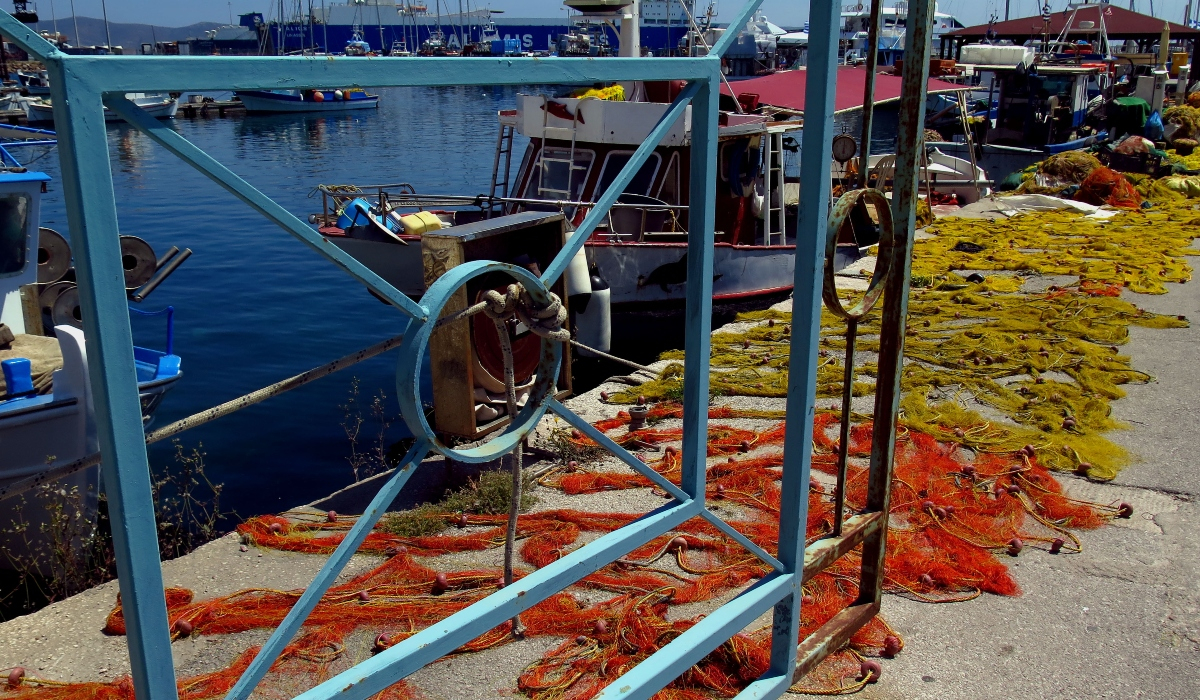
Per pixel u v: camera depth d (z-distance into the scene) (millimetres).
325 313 13719
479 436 5062
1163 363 7289
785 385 6863
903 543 4336
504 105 53688
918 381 6832
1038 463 5328
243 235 18875
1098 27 34875
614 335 10352
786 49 63812
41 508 5512
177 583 4137
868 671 3346
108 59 1394
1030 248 12484
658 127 2268
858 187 2746
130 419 1512
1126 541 4453
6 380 5688
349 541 1868
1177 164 19172
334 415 9328
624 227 10492
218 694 3277
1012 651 3553
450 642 2062
